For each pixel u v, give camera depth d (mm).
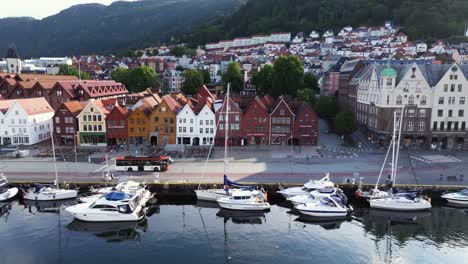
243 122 96562
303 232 50781
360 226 53500
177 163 78188
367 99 104812
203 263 41875
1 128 95188
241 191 58812
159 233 49969
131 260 42406
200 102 108688
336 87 162625
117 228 51938
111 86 146000
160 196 63906
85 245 46062
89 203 54719
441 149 92000
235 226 52594
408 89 91188
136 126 95688
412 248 46625
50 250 44656
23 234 49000
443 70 95125
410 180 67188
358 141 101188
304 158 82750
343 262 42594
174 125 95875
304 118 96125
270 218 56031
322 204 56469
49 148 92125
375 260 43312
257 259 42875
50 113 106812
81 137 95625
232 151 89750
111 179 66625
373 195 60188
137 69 176375
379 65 101438
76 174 69938
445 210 60125
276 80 142375
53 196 59969
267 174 70438
